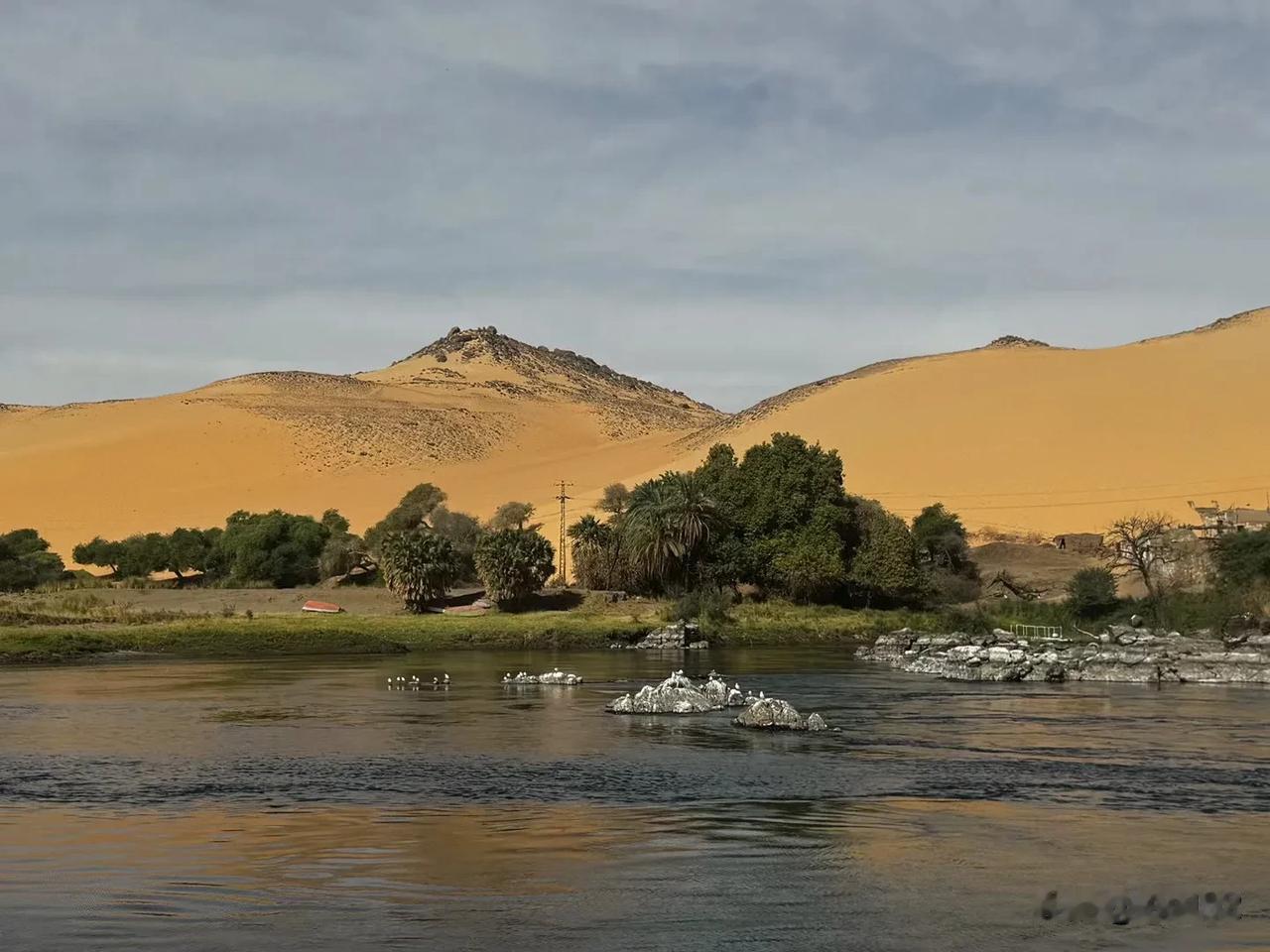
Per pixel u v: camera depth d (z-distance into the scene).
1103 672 76.12
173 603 130.38
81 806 35.38
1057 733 50.72
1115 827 32.78
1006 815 34.25
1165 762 43.16
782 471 131.38
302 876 27.73
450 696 65.44
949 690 69.06
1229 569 99.62
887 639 96.50
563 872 28.16
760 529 130.12
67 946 23.09
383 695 65.88
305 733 50.72
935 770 41.44
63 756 44.59
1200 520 138.88
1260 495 150.00
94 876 27.73
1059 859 29.52
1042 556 139.50
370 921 24.59
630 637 110.31
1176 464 159.50
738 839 31.33
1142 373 183.75
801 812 34.50
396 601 129.75
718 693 60.31
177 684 72.19
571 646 107.81
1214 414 169.25
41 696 65.25
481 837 31.45
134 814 34.25
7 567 149.88
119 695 65.75
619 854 29.75
